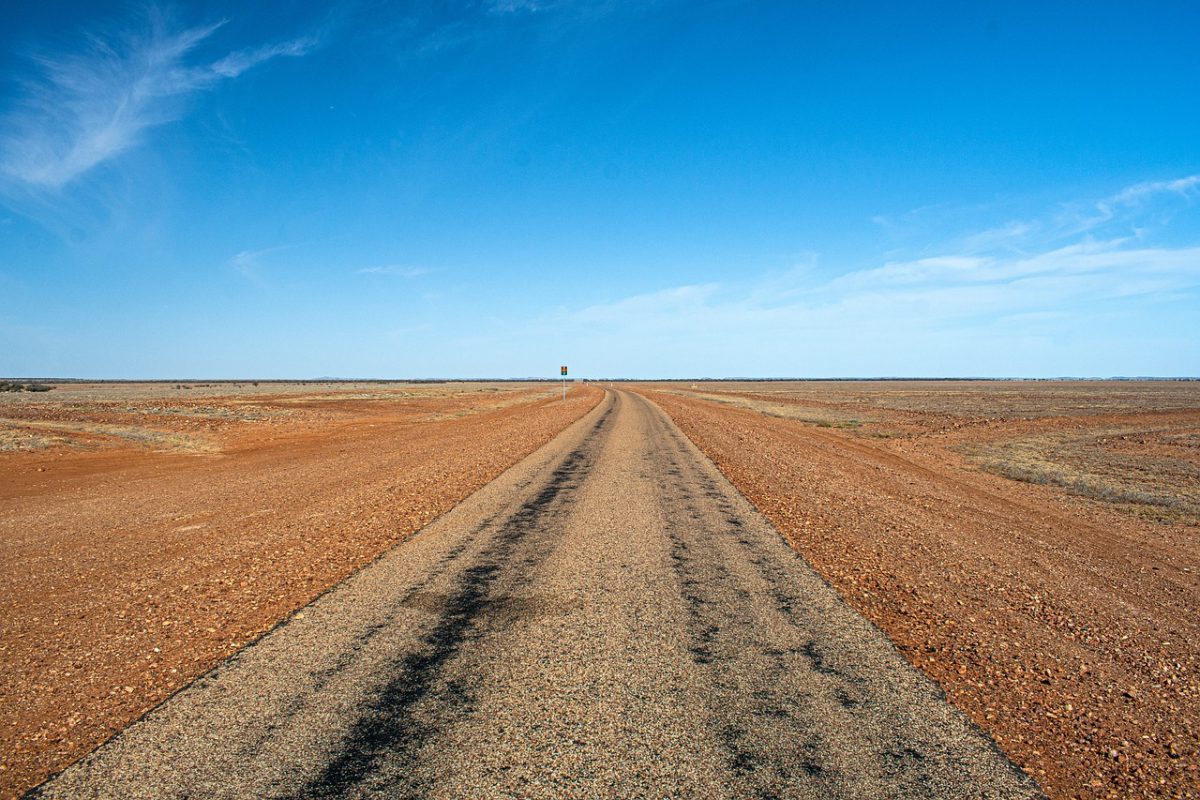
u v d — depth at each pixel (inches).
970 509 462.9
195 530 358.0
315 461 675.4
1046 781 136.9
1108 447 957.2
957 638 213.0
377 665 183.6
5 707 163.2
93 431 900.6
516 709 159.6
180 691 168.6
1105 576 303.3
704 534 341.7
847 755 142.6
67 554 310.7
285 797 126.0
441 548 310.2
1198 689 185.6
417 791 127.6
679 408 1747.0
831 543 330.6
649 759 139.4
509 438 873.5
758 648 198.1
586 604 235.0
